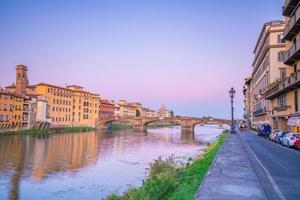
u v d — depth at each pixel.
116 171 39.94
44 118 119.38
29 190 30.58
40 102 116.88
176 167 23.64
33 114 113.00
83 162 48.06
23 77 124.50
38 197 28.14
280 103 53.66
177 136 110.19
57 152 59.88
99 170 40.84
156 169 23.56
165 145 75.19
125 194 18.78
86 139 91.12
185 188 12.12
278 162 20.22
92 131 134.75
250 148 31.00
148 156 54.16
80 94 146.00
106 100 199.12
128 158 51.97
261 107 76.50
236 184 11.92
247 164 17.56
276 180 13.59
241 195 10.21
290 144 32.97
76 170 41.16
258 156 23.56
